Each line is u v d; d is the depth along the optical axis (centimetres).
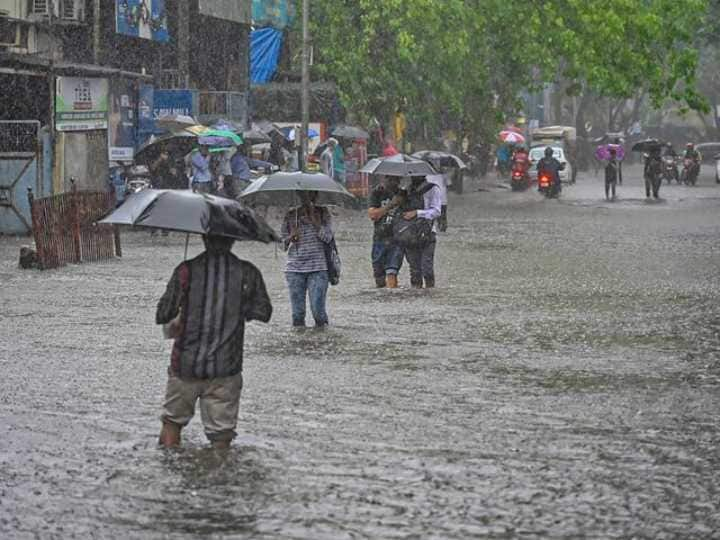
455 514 1072
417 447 1306
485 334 2102
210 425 1283
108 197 3469
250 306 1275
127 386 1627
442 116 7975
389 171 2709
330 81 6788
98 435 1352
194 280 1255
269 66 6675
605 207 6084
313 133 6316
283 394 1581
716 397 1581
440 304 2494
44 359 1830
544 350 1941
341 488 1148
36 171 4184
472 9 6712
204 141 4653
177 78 5875
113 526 1035
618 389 1630
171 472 1199
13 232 4184
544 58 6906
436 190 2783
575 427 1407
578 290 2742
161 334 2077
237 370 1277
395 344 1992
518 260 3434
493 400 1555
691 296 2634
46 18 4750
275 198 2714
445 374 1733
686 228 4662
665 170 8600
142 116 5238
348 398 1560
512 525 1044
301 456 1263
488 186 8419
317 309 2169
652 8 6919
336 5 6525
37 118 4384
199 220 1235
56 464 1228
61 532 1020
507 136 9306
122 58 5475
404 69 6638
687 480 1185
